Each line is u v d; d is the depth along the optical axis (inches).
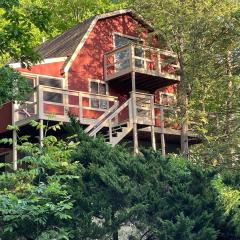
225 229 505.0
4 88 659.4
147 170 516.1
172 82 1190.3
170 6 1084.5
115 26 1214.3
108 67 1172.5
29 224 444.8
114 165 514.6
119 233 484.7
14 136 959.6
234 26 1093.8
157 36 1224.2
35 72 1081.4
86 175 489.4
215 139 1101.7
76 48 1131.3
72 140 585.0
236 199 502.6
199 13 1079.6
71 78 1115.3
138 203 473.1
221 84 1154.7
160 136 1141.7
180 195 491.8
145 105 1087.6
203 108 1152.8
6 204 406.9
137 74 1117.7
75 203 462.0
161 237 454.0
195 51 1130.0
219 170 590.2
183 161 601.0
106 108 1122.0
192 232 477.7
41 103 921.5
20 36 684.1
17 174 462.3
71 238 446.3
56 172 468.4
